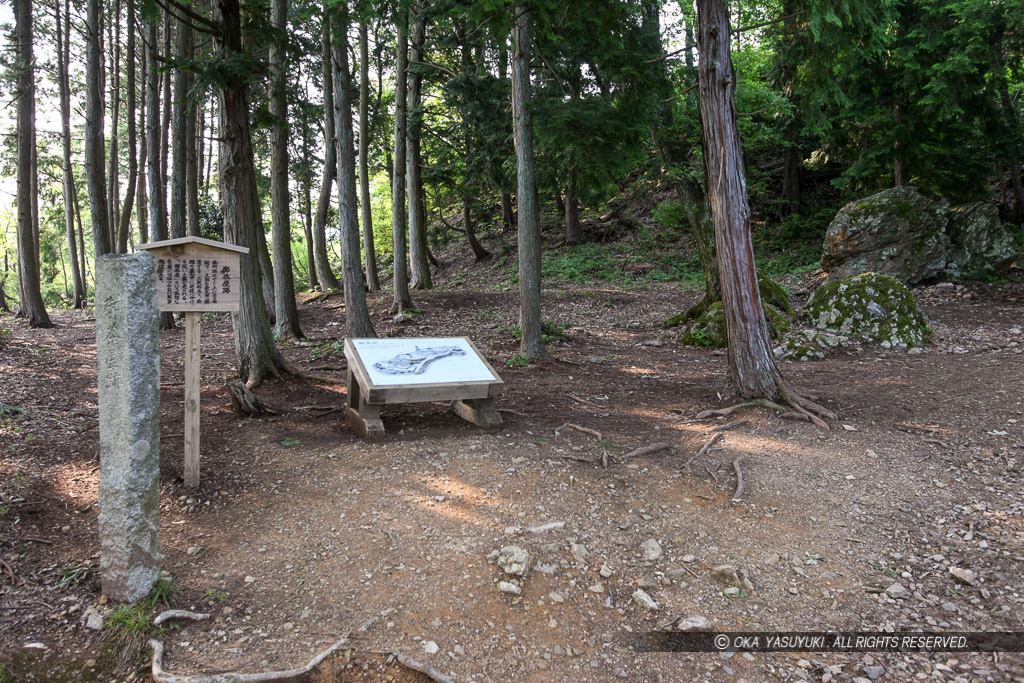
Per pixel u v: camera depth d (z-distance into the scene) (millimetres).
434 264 26094
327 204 20047
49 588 3621
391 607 3574
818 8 6621
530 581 3834
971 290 14055
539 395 8352
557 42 10297
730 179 7258
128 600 3428
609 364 10750
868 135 16547
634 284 18469
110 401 3379
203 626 3381
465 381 6367
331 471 5266
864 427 6500
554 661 3283
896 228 14461
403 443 6008
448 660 3223
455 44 16422
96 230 13664
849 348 10523
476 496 4812
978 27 13102
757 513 4707
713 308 12469
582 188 12555
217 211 23391
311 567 3906
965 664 3287
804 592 3881
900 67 14906
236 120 8078
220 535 4242
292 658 3150
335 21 7426
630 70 9211
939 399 7434
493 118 16984
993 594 3844
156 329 3486
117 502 3393
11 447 5621
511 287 19422
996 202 19031
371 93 22219
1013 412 6777
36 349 11484
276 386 8289
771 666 3287
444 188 24688
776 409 6973
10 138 18219
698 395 8047
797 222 20719
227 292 4996
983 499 4922
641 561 4117
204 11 13398
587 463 5559
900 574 4062
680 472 5391
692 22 12648
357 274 11750
